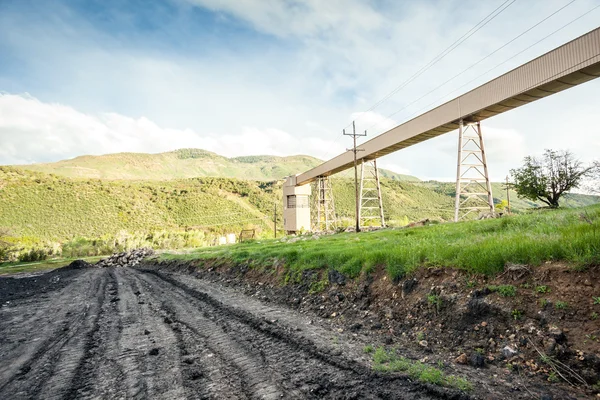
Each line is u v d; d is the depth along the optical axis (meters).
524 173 24.89
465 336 5.18
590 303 4.34
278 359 5.23
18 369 5.23
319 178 59.81
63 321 8.71
